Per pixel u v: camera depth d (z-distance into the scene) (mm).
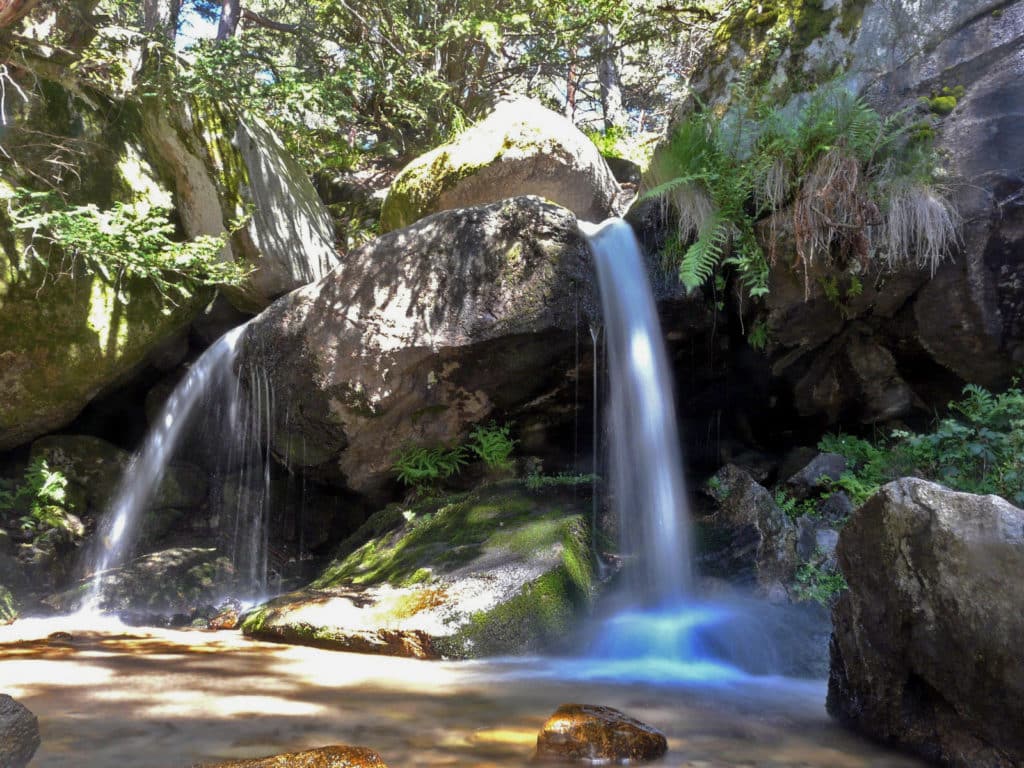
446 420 7000
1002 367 6012
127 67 7602
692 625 4910
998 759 2645
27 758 2717
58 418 7336
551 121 8344
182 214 7996
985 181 5766
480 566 5324
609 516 6184
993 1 6137
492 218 6793
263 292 8133
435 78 11383
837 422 6875
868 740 3180
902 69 6473
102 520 7316
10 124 6945
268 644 5066
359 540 6828
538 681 4141
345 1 11680
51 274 6910
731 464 6582
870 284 5965
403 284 6824
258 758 2576
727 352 6859
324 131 12102
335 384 6770
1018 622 2514
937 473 5664
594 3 11586
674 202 6648
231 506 7484
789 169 6070
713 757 2947
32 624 5812
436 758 2852
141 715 3328
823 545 5457
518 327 6504
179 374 8062
